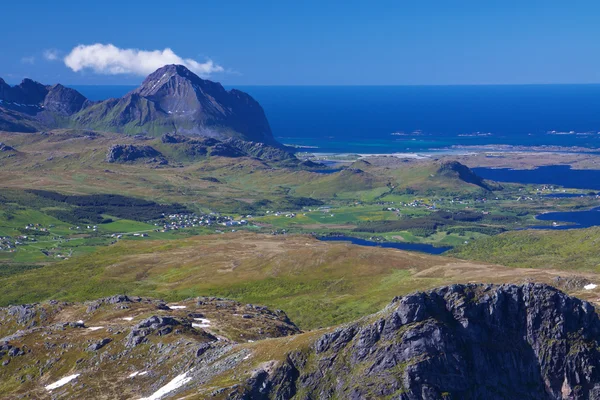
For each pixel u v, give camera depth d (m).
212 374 144.88
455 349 126.31
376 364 128.00
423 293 133.25
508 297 132.25
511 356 127.50
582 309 131.12
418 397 121.44
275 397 131.38
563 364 126.19
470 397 122.69
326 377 131.38
